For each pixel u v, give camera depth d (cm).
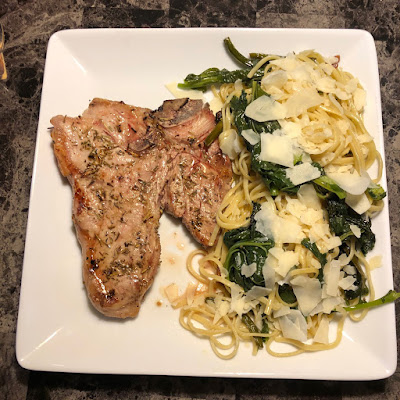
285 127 32
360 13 40
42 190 34
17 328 32
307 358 32
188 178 33
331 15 40
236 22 40
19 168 38
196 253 34
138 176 33
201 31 36
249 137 32
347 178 32
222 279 33
